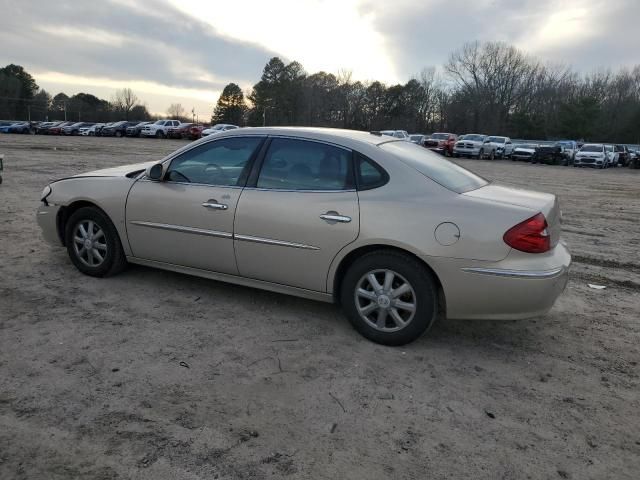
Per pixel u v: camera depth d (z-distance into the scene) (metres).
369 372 3.46
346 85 92.88
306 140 4.12
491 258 3.46
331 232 3.83
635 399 3.27
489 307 3.55
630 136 69.00
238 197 4.19
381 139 4.29
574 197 15.09
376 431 2.82
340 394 3.17
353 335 4.01
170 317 4.20
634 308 4.94
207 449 2.61
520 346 3.98
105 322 4.04
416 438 2.78
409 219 3.63
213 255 4.37
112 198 4.76
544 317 4.59
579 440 2.82
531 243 3.46
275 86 97.19
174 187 4.52
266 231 4.06
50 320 4.02
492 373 3.53
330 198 3.88
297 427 2.82
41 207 5.22
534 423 2.96
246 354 3.63
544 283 3.45
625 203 13.95
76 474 2.40
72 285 4.80
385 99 92.62
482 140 37.41
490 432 2.86
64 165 16.70
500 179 20.28
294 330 4.05
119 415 2.86
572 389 3.37
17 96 105.94
